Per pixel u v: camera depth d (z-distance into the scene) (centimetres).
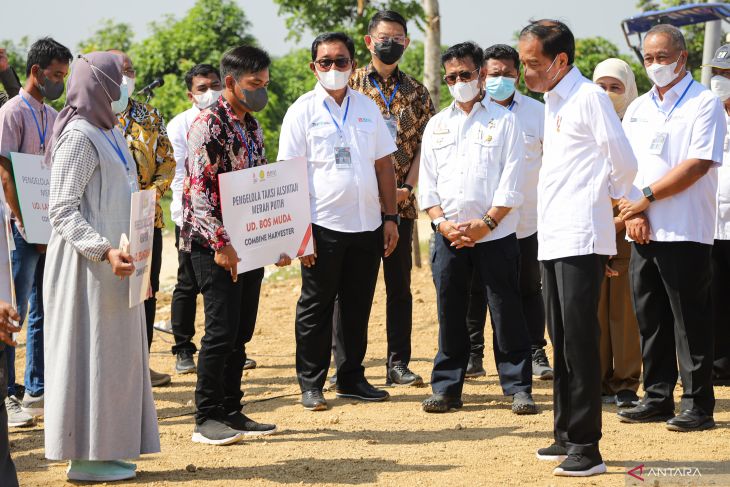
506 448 576
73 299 498
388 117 744
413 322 1030
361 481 514
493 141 658
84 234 483
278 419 660
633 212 610
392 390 742
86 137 494
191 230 584
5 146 651
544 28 507
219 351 588
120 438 507
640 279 625
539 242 517
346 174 668
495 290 666
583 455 512
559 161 507
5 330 429
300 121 673
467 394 727
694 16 1196
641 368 674
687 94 610
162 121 755
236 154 583
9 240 448
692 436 594
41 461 569
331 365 848
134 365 511
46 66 662
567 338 504
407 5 1262
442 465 540
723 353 727
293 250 616
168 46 3441
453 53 654
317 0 1373
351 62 666
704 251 605
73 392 501
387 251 692
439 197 677
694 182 597
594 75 704
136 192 485
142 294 507
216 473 533
